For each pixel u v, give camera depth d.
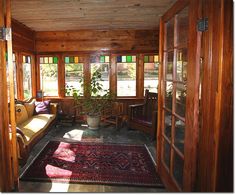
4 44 1.93
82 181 2.49
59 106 4.88
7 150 2.00
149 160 3.10
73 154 3.27
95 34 5.08
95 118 4.57
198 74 1.56
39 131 3.29
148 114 4.53
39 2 3.01
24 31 4.48
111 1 3.03
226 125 1.36
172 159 2.14
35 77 5.10
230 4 1.29
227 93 1.34
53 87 5.27
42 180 2.49
